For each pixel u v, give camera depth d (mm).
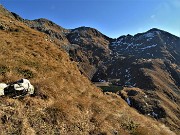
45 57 34125
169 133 36438
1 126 17797
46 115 21375
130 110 36156
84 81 35125
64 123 21891
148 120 36562
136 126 29312
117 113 30453
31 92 22844
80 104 26062
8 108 19438
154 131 31719
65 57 39156
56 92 25281
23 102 21234
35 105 21672
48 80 26703
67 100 25344
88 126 23688
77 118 23562
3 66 26016
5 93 21141
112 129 25422
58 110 22547
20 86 21812
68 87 28812
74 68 38719
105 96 35750
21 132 18203
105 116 27281
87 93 30984
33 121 19984
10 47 32000
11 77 24625
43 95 23578
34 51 34469
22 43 35562
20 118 19219
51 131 20344
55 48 40188
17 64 27828
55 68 31781
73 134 21609
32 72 27500
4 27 40031
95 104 28172
